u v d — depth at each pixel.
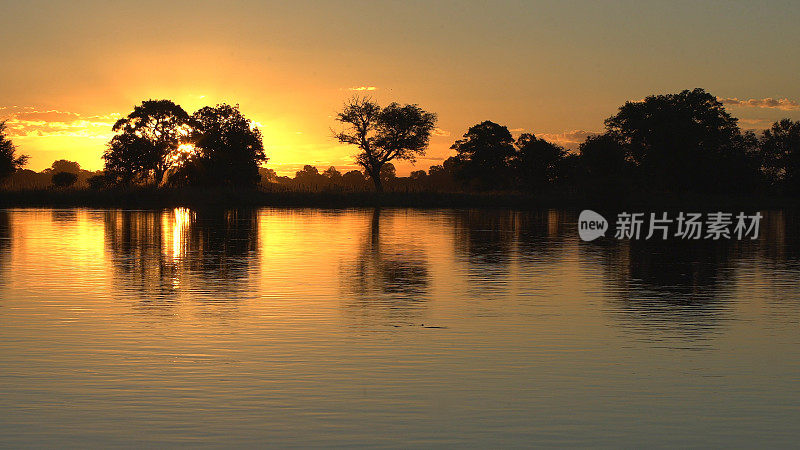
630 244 34.78
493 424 8.49
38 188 82.75
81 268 22.97
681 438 8.09
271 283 19.77
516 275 21.92
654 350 12.08
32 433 8.13
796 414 8.87
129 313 15.10
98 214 59.97
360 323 14.20
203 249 29.56
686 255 29.02
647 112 108.94
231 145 102.88
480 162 129.12
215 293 17.91
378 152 119.19
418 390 9.77
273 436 8.09
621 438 8.08
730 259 27.45
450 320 14.55
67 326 13.73
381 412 8.88
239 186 102.44
